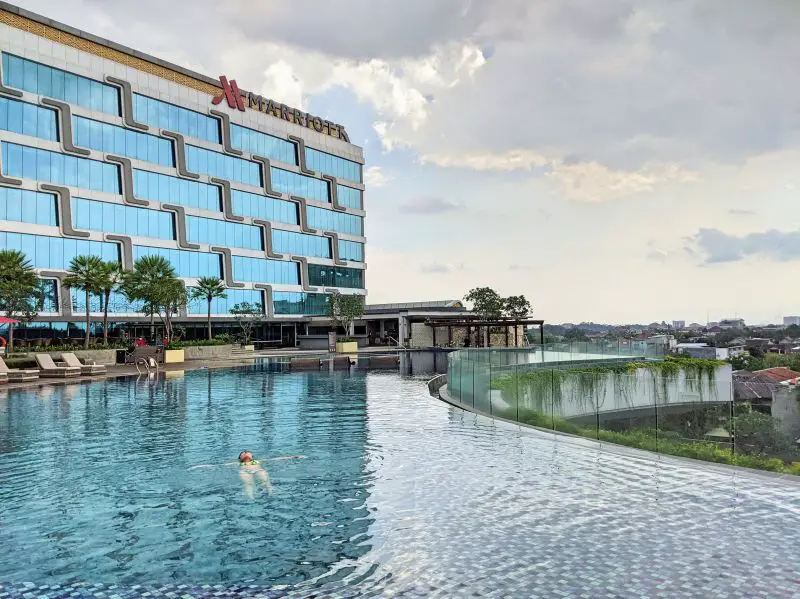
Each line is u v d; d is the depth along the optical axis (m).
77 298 61.16
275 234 88.06
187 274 74.69
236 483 12.25
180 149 73.81
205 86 79.38
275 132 88.94
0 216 55.84
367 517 10.05
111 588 7.57
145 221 69.88
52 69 61.19
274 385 32.44
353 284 103.31
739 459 14.63
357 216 104.94
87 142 63.97
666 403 20.64
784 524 9.38
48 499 11.23
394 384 32.97
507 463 13.77
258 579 7.76
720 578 7.50
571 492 11.33
